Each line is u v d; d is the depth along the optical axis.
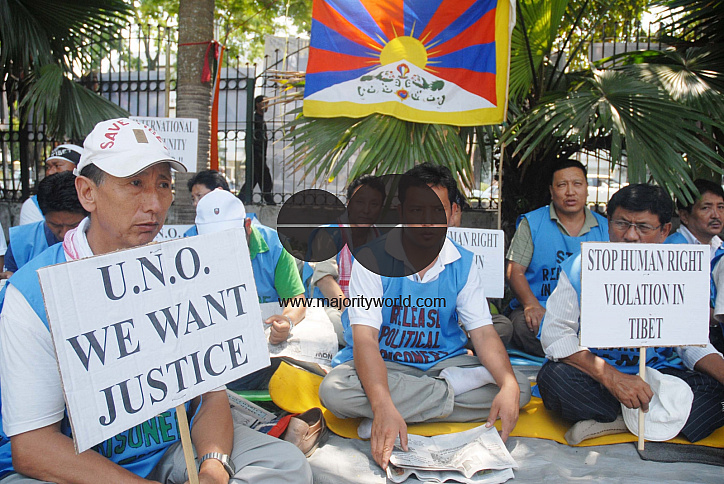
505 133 3.88
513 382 2.26
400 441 2.09
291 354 2.73
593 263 2.19
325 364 2.78
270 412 2.48
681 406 2.29
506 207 4.95
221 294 1.60
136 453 1.70
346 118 4.03
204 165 5.01
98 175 1.53
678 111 3.60
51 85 4.95
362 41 3.92
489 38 3.83
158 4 11.20
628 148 3.49
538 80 4.58
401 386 2.32
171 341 1.50
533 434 2.42
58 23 5.45
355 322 2.31
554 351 2.39
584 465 2.16
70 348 1.33
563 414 2.42
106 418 1.37
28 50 5.18
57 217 2.47
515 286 3.64
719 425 2.37
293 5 10.34
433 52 3.88
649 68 4.13
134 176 1.54
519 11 4.11
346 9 3.92
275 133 7.05
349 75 3.93
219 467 1.61
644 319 2.24
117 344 1.41
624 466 2.15
